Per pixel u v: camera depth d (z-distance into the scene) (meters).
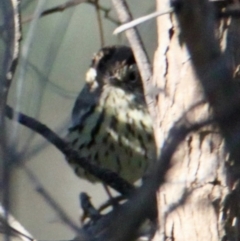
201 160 6.22
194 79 6.13
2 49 5.92
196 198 6.27
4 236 5.03
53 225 10.31
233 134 5.18
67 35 11.60
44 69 6.14
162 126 6.41
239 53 6.30
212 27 5.30
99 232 6.52
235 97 5.11
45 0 6.54
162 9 5.94
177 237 6.35
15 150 4.91
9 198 4.70
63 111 10.70
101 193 12.38
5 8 5.91
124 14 6.38
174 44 6.33
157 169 4.63
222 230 6.27
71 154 7.25
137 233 4.88
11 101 6.90
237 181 6.26
